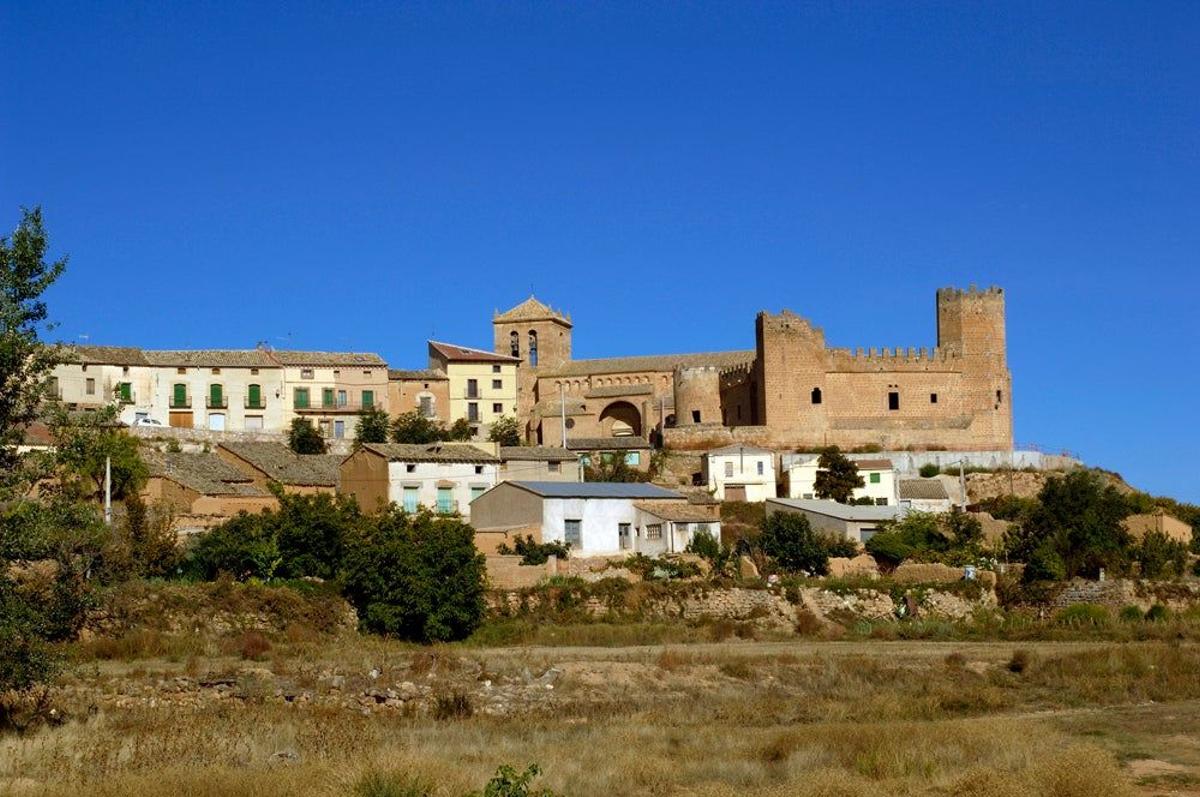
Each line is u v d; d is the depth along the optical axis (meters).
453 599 65.50
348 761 33.47
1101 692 53.00
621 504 87.44
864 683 54.25
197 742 36.22
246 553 69.81
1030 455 131.12
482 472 98.75
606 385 155.12
